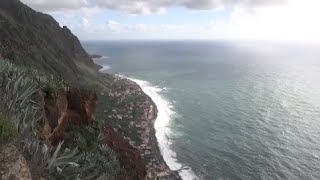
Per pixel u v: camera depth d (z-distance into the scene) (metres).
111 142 31.80
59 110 24.70
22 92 18.16
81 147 24.58
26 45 87.94
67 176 14.76
